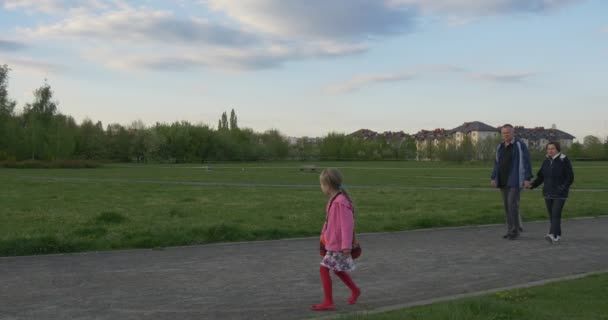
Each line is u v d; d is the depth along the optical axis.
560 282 7.05
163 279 7.60
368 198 22.28
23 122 95.56
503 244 10.87
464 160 96.81
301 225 13.09
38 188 28.44
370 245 10.70
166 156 108.94
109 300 6.45
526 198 22.84
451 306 5.61
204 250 10.02
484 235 12.13
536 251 10.04
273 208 17.91
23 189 27.61
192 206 18.58
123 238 10.68
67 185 31.17
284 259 9.16
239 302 6.38
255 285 7.27
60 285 7.20
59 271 8.09
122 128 111.81
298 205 18.94
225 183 34.34
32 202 20.12
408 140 155.38
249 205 18.95
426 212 16.17
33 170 59.03
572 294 6.30
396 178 43.09
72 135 85.38
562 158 11.18
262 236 11.60
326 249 6.13
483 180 39.72
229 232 11.42
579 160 131.88
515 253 9.82
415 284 7.35
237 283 7.37
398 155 150.00
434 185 33.44
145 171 56.84
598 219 15.35
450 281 7.54
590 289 6.55
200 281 7.48
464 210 16.94
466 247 10.48
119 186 30.50
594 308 5.64
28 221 13.97
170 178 41.03
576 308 5.64
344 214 5.97
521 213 16.09
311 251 9.95
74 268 8.31
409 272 8.14
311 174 49.62
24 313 5.89
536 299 6.09
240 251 9.92
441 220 14.01
